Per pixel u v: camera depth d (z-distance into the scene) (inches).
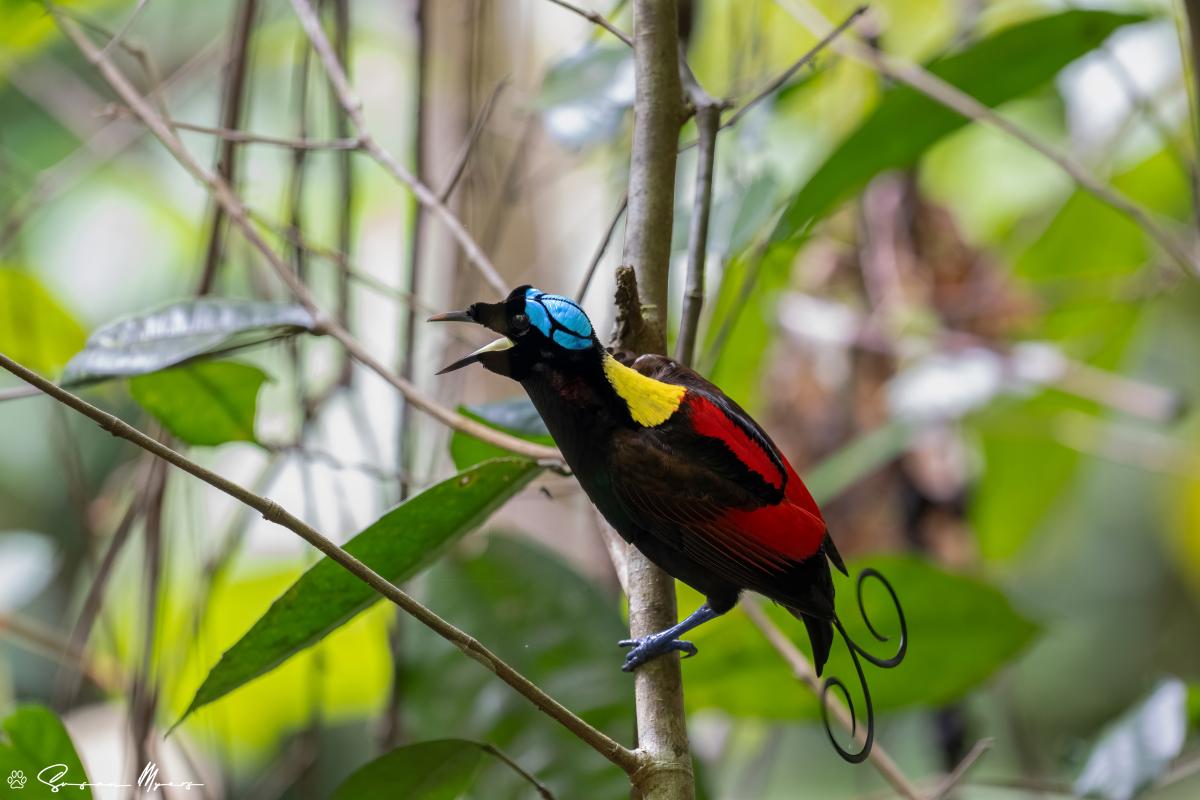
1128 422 590.2
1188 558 688.4
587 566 451.8
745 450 251.3
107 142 466.6
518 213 466.9
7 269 363.6
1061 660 677.3
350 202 341.1
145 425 366.3
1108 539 721.0
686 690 360.8
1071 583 700.7
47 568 445.1
